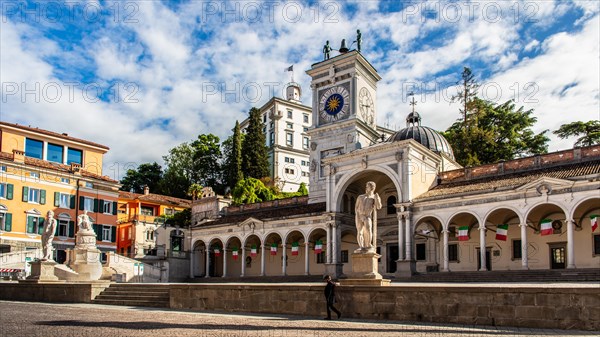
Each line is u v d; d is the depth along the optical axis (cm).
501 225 4388
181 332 1641
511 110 7650
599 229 4191
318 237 6012
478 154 7331
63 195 6450
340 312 2195
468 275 4219
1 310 2503
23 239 5962
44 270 3469
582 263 4253
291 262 6303
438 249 5197
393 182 5184
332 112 6150
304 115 11838
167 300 2888
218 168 10662
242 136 10300
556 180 3978
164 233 7412
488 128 7538
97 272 3847
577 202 3878
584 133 6962
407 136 6003
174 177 10350
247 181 8181
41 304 3003
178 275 6700
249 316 2234
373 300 2130
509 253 4688
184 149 10750
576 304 1725
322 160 5581
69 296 3216
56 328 1725
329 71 6222
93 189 6769
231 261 6956
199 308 2656
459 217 4781
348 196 5647
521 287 1823
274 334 1605
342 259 5794
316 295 2273
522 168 4784
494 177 4894
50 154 6806
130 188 10838
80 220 3931
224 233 6562
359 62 6100
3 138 6344
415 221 4775
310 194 6231
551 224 4122
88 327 1762
